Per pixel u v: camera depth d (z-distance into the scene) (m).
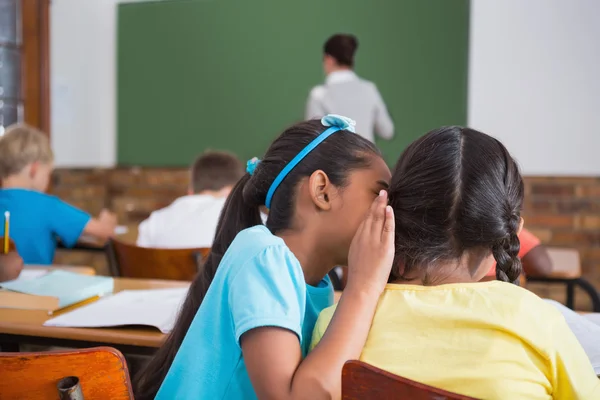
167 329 1.22
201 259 1.93
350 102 3.77
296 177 0.89
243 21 4.20
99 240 2.69
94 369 0.75
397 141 3.92
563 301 3.71
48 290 1.42
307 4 4.04
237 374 0.81
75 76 4.57
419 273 0.78
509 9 3.70
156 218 2.33
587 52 3.59
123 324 1.24
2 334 1.29
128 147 4.54
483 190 0.75
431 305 0.74
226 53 4.27
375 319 0.76
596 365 0.90
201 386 0.82
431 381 0.69
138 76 4.47
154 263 1.99
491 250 0.77
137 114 4.50
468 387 0.68
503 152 0.79
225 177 2.40
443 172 0.76
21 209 2.34
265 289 0.77
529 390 0.68
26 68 4.16
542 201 3.72
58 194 4.61
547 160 3.70
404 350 0.71
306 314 0.89
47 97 4.29
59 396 0.75
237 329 0.76
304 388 0.71
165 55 4.40
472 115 3.81
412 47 3.86
